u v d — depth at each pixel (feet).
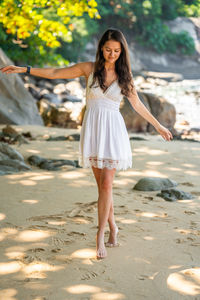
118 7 134.10
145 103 46.47
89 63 12.44
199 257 12.03
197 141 36.78
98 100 11.93
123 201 17.31
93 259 11.84
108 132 11.87
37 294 9.87
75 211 15.87
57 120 46.85
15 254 12.05
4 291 9.98
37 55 79.51
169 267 11.37
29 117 45.03
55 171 22.52
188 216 15.64
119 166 12.00
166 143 32.86
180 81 115.75
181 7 155.43
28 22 34.63
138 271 11.14
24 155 25.72
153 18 142.31
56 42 35.35
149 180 19.56
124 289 10.18
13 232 13.70
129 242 13.08
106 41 11.59
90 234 13.69
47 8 78.69
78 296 9.82
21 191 18.48
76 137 33.55
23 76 84.33
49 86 83.71
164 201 17.51
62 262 11.60
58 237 13.38
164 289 10.19
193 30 153.99
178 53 148.15
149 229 14.20
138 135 40.24
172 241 13.19
